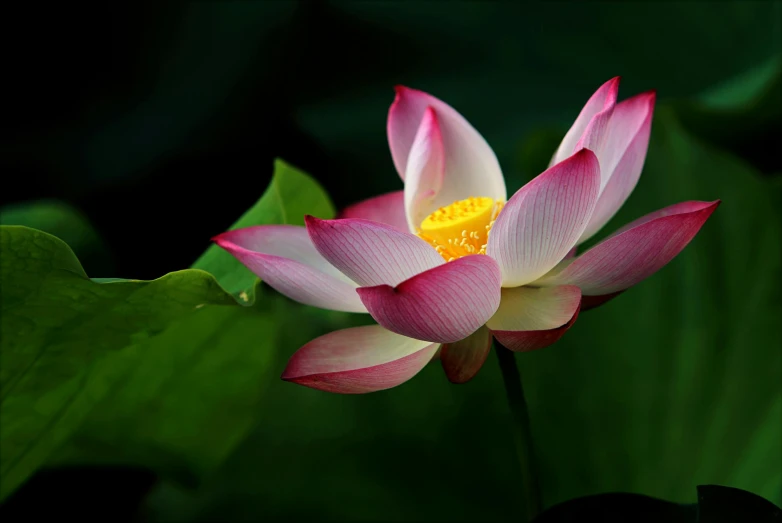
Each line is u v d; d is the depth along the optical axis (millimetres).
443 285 1166
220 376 1332
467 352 1205
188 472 1368
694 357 1342
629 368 1349
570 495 1321
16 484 1309
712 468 1310
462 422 1340
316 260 1253
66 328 1222
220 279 1292
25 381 1238
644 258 1191
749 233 1367
